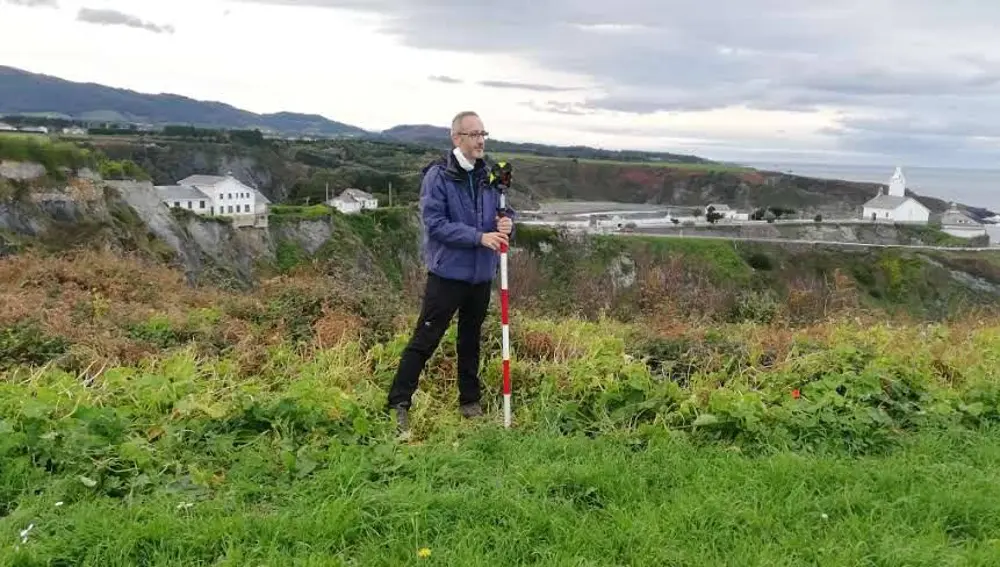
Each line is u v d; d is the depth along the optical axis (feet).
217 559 11.98
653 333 26.84
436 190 18.07
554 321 31.94
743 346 24.61
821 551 12.60
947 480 15.61
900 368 21.62
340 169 383.04
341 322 25.00
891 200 351.46
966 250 203.31
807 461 16.05
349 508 13.03
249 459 15.23
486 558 12.07
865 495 14.61
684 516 13.51
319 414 17.26
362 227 207.51
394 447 16.11
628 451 16.72
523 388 20.76
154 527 12.30
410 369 18.57
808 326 34.55
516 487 14.34
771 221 319.27
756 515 13.61
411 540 12.53
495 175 18.43
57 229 118.62
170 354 23.24
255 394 18.45
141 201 151.33
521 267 58.03
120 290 35.65
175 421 16.94
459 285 18.39
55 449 14.76
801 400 19.39
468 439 17.06
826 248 199.52
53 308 27.04
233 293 39.42
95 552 11.82
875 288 189.67
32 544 11.87
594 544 12.61
